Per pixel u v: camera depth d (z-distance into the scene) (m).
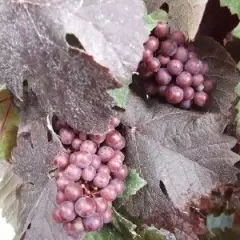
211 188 0.30
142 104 0.31
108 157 0.28
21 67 0.27
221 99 0.31
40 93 0.27
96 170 0.27
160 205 0.31
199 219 0.33
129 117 0.31
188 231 0.32
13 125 0.33
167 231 0.32
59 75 0.26
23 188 0.31
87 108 0.26
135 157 0.31
